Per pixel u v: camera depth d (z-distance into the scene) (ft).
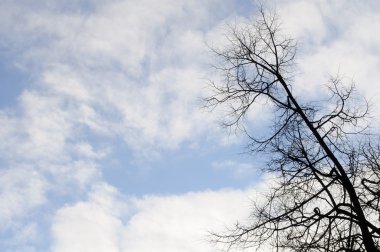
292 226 38.75
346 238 37.24
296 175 39.65
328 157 39.88
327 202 39.09
